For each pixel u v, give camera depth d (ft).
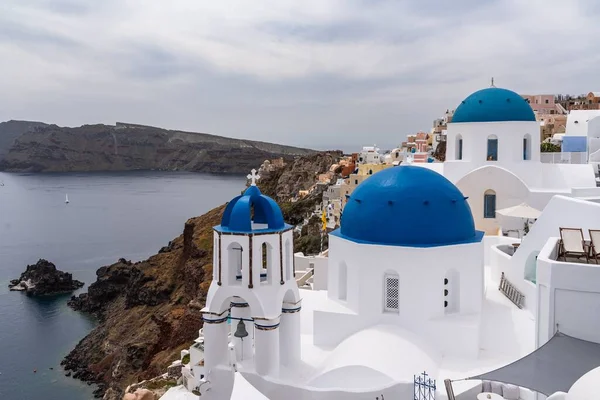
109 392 195.83
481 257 74.64
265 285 65.31
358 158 362.33
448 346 69.26
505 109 125.29
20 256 481.46
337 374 63.82
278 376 65.00
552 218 77.46
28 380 212.64
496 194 116.16
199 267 258.57
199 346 128.98
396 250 70.49
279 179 491.72
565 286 49.16
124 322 260.01
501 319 76.23
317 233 269.85
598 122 178.09
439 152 273.95
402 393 59.77
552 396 37.76
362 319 73.05
